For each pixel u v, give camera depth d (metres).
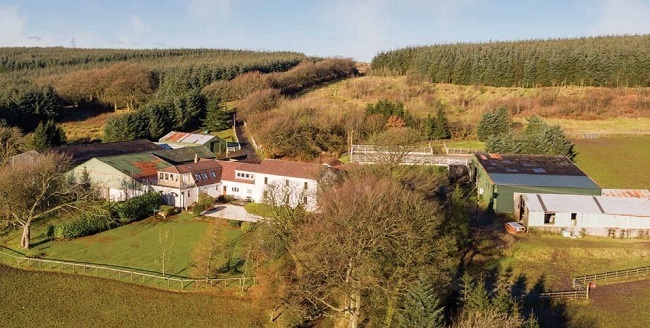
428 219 40.03
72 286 44.56
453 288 41.31
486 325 28.67
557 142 79.50
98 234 56.47
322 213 44.69
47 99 118.12
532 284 45.75
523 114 110.00
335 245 37.41
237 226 58.69
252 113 108.38
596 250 52.47
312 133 91.31
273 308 41.34
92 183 66.75
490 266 48.34
